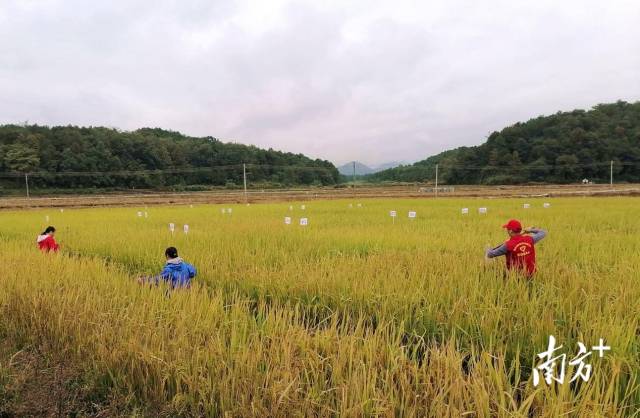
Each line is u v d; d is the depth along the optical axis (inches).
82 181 3198.8
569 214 753.6
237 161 4394.7
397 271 267.6
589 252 362.0
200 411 133.5
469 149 4055.1
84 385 150.9
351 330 169.0
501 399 109.0
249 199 2055.9
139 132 5236.2
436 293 227.8
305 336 158.4
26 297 223.6
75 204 1844.2
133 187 3427.7
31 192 2800.2
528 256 263.3
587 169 3287.4
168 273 266.1
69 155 3230.8
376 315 213.0
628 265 289.6
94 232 601.9
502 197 1758.1
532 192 2039.9
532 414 120.4
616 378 128.0
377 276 257.6
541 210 854.5
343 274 265.6
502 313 196.9
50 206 1770.4
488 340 177.8
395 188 2960.1
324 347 152.4
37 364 165.5
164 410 132.3
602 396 117.2
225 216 872.9
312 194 2394.2
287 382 127.5
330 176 4712.1
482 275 258.7
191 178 4001.0
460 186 3228.3
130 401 141.1
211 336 161.2
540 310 207.9
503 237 473.1
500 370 122.7
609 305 193.6
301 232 530.9
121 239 497.7
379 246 424.5
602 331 163.0
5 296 228.7
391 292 227.9
